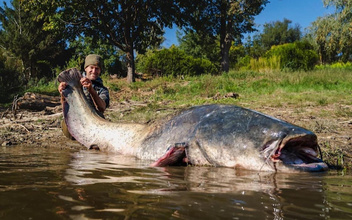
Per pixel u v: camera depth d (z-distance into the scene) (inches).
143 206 66.1
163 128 156.1
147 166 127.6
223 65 1032.2
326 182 98.2
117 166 123.3
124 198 72.4
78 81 191.2
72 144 194.2
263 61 880.3
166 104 439.8
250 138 125.9
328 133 205.3
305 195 80.3
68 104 190.4
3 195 72.4
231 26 1014.4
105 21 818.2
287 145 121.8
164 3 856.9
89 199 70.6
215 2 1000.2
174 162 137.0
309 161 125.7
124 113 340.8
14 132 239.5
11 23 1117.1
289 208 67.9
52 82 833.5
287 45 872.9
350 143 175.6
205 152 134.0
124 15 834.8
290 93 478.3
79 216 58.5
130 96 597.6
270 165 119.0
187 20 905.5
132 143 163.2
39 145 190.5
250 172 116.9
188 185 90.3
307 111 313.7
